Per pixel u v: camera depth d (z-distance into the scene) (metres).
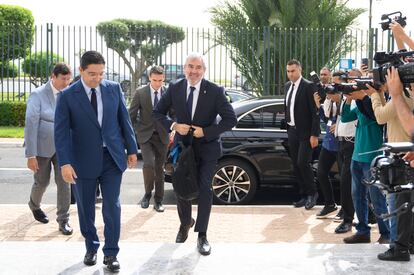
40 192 7.34
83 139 5.29
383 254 5.62
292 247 6.02
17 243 6.11
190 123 6.01
